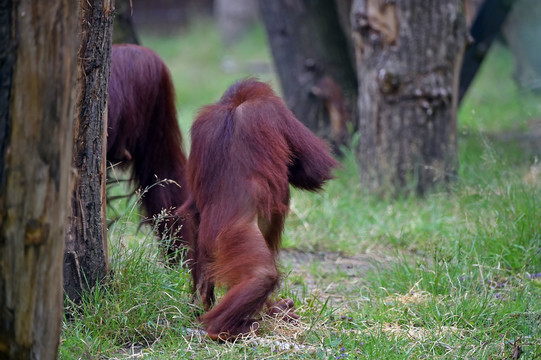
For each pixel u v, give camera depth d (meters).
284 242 12.52
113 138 9.86
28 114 5.36
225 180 7.91
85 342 7.50
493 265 10.48
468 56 17.67
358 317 8.73
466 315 8.64
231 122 8.11
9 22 5.28
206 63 39.81
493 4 17.33
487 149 13.86
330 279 10.92
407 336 8.02
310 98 18.89
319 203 14.12
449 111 14.84
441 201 13.95
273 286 7.62
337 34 18.88
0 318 5.68
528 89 25.38
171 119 10.67
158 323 8.19
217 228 7.85
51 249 5.59
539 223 11.12
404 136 14.80
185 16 48.44
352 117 19.00
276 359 7.32
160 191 10.59
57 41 5.31
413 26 14.45
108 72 8.24
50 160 5.44
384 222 13.37
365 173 15.33
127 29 14.80
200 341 7.83
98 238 8.50
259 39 43.31
